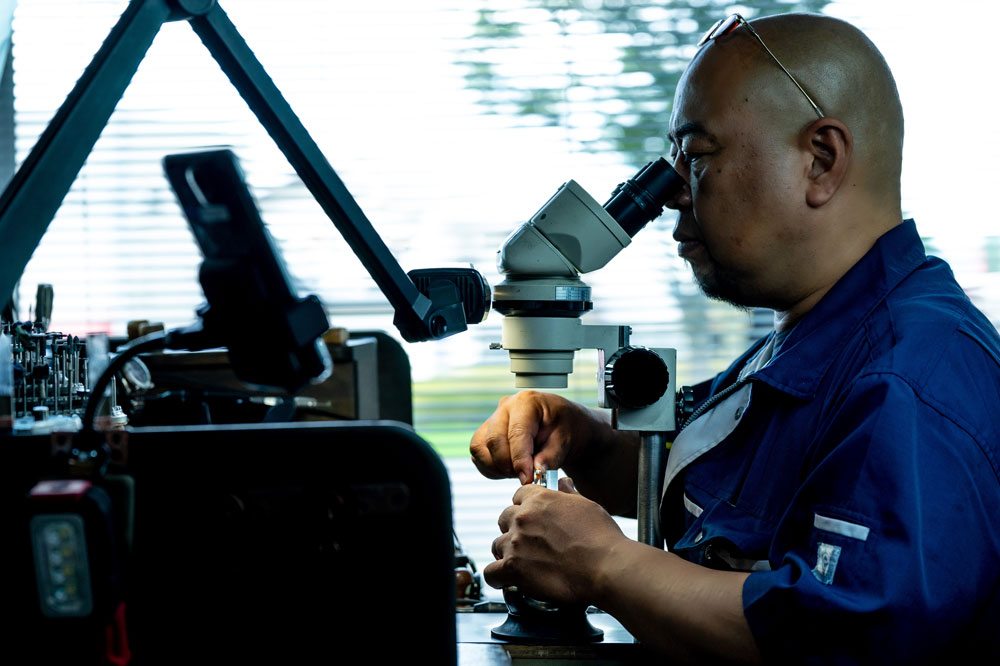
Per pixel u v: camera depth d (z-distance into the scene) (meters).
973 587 0.88
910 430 0.90
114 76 0.78
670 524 1.24
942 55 2.71
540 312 1.14
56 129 0.75
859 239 1.13
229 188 0.67
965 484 0.89
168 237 2.79
